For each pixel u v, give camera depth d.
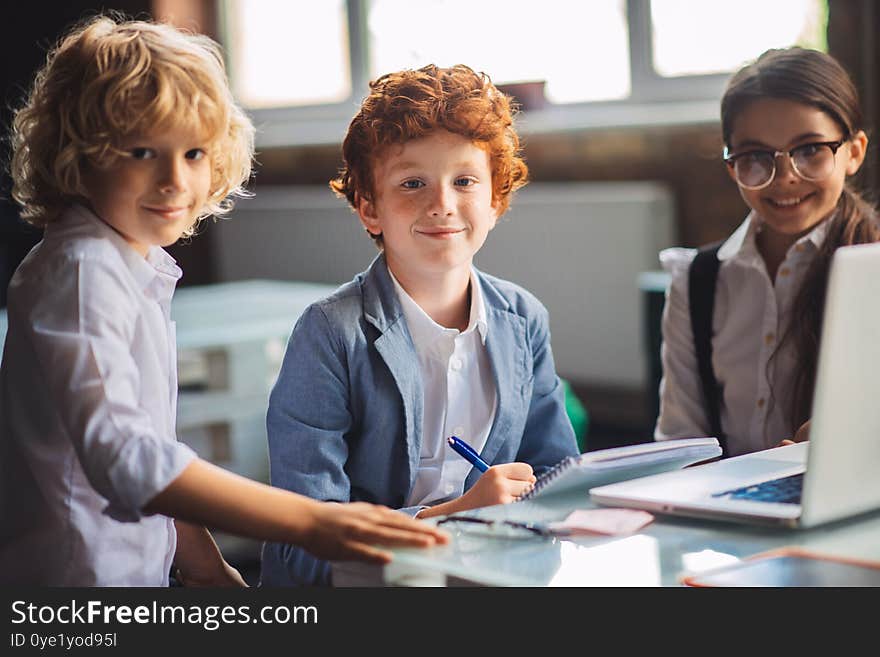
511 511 1.07
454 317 1.39
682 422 1.70
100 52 1.10
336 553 0.96
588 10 4.18
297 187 4.98
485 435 1.40
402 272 1.36
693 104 3.95
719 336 1.67
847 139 1.59
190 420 2.73
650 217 3.82
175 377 1.25
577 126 4.13
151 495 0.99
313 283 4.79
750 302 1.64
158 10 4.98
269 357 2.87
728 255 1.67
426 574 0.92
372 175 1.35
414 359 1.34
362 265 4.60
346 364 1.32
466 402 1.39
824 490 0.94
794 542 0.95
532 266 4.11
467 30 4.47
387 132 1.30
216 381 2.82
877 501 0.99
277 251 4.89
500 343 1.41
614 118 4.09
